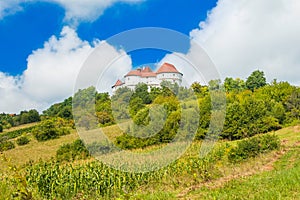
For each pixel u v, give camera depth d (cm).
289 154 1983
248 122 3384
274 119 3716
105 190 1319
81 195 1280
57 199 1235
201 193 1078
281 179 1059
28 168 1456
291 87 4834
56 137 4131
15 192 1003
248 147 1969
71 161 1927
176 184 1355
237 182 1167
